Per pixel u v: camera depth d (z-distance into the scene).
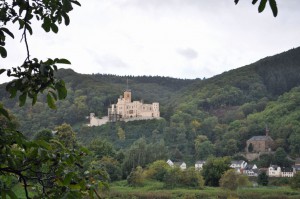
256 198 95.69
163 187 108.00
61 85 5.38
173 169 111.69
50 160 5.45
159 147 141.75
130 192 96.44
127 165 124.69
